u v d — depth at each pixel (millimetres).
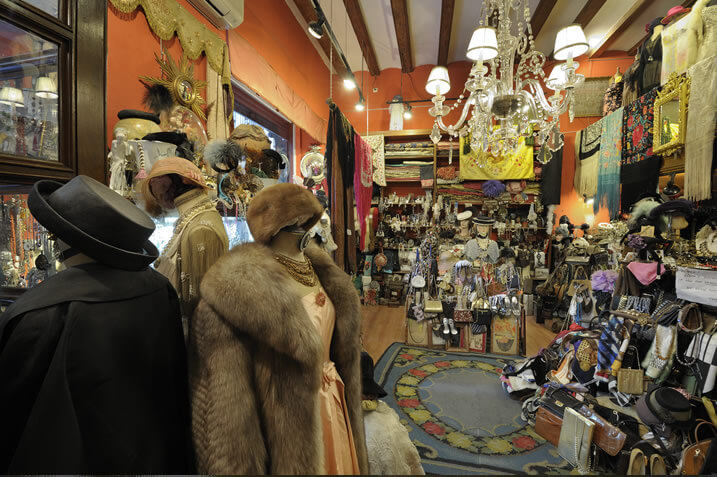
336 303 1056
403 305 5527
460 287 3646
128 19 1750
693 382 1830
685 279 1885
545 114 2807
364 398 1470
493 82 2529
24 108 886
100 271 676
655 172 2854
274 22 3584
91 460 561
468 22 4543
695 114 2252
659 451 1589
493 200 5297
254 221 861
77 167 1003
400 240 5770
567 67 2459
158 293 764
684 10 2691
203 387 675
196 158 1537
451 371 3008
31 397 563
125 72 1730
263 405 712
